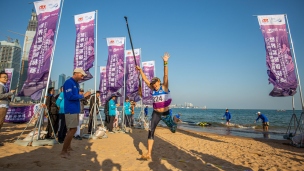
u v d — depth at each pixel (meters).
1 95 4.65
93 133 7.89
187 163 4.30
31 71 5.98
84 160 4.07
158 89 4.37
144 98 15.41
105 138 7.75
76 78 4.60
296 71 8.43
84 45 8.05
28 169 3.21
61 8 6.63
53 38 6.23
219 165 4.30
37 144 5.30
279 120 36.03
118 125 13.16
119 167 3.68
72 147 5.47
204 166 4.13
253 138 11.13
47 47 6.16
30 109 12.22
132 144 6.64
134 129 12.80
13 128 9.80
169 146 6.80
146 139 8.11
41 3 6.49
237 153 5.97
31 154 4.29
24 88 5.82
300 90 8.48
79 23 8.32
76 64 7.95
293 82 8.21
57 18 6.40
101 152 5.04
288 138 10.04
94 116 7.77
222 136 11.43
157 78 4.39
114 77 10.96
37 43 6.21
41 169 3.25
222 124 21.34
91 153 4.84
